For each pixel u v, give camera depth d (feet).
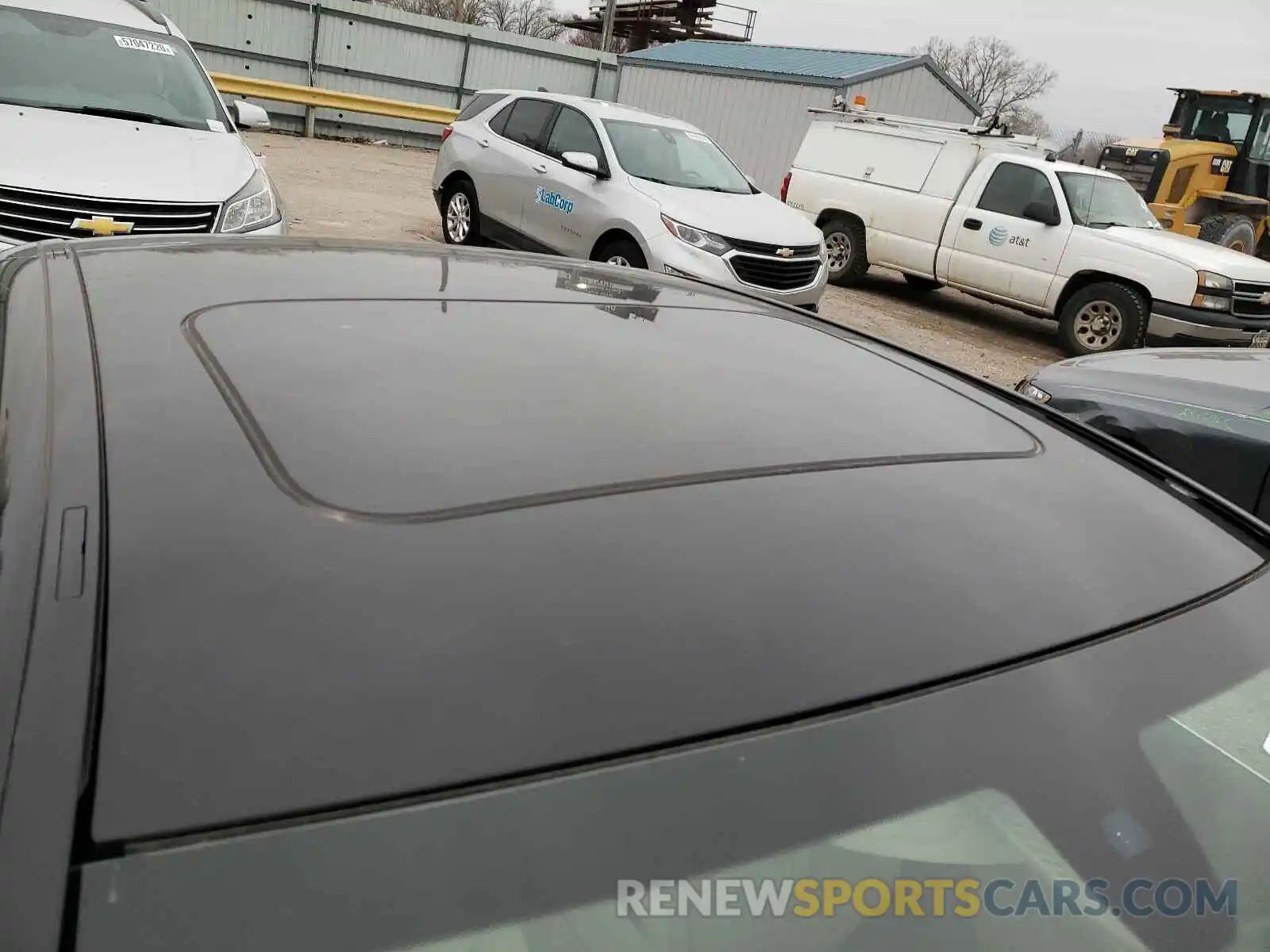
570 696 2.43
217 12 55.88
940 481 3.85
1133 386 12.92
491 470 3.20
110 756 2.09
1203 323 26.45
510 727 2.33
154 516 2.75
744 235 21.84
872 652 2.80
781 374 4.77
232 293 4.68
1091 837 2.65
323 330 4.25
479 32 63.72
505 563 2.77
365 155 53.42
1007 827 2.59
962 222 31.71
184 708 2.21
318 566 2.64
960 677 2.83
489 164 25.95
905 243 33.55
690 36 119.85
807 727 2.55
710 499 3.30
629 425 3.73
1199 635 3.32
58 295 4.68
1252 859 2.78
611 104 25.31
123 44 17.93
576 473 3.29
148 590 2.49
